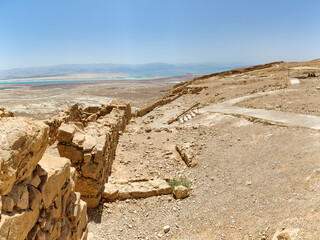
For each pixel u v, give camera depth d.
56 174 5.90
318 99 22.62
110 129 16.55
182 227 9.96
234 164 13.88
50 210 5.73
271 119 19.02
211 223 9.66
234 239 8.57
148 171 15.13
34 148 5.07
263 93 30.59
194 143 18.11
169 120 28.86
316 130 15.02
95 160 10.66
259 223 8.70
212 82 52.31
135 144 20.08
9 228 4.16
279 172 11.41
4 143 4.32
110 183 12.70
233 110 25.00
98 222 10.37
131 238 9.65
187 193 12.16
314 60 73.12
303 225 7.64
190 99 39.94
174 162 16.11
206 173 13.93
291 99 24.53
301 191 9.40
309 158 11.67
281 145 14.26
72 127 11.19
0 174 4.04
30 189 5.01
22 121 5.32
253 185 11.14
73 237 7.03
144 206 11.58
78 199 7.35
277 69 59.62
